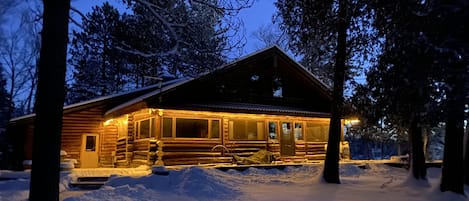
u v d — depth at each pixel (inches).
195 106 567.2
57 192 224.5
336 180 436.1
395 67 297.7
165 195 353.1
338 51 446.0
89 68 1000.2
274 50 709.9
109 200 317.7
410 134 435.5
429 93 281.9
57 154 225.8
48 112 224.2
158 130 562.9
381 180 477.7
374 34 368.5
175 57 343.0
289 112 669.3
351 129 714.8
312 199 345.7
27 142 618.5
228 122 645.9
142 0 297.9
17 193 348.5
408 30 281.7
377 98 340.5
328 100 783.7
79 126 668.7
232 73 655.1
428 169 628.1
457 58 257.6
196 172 395.9
